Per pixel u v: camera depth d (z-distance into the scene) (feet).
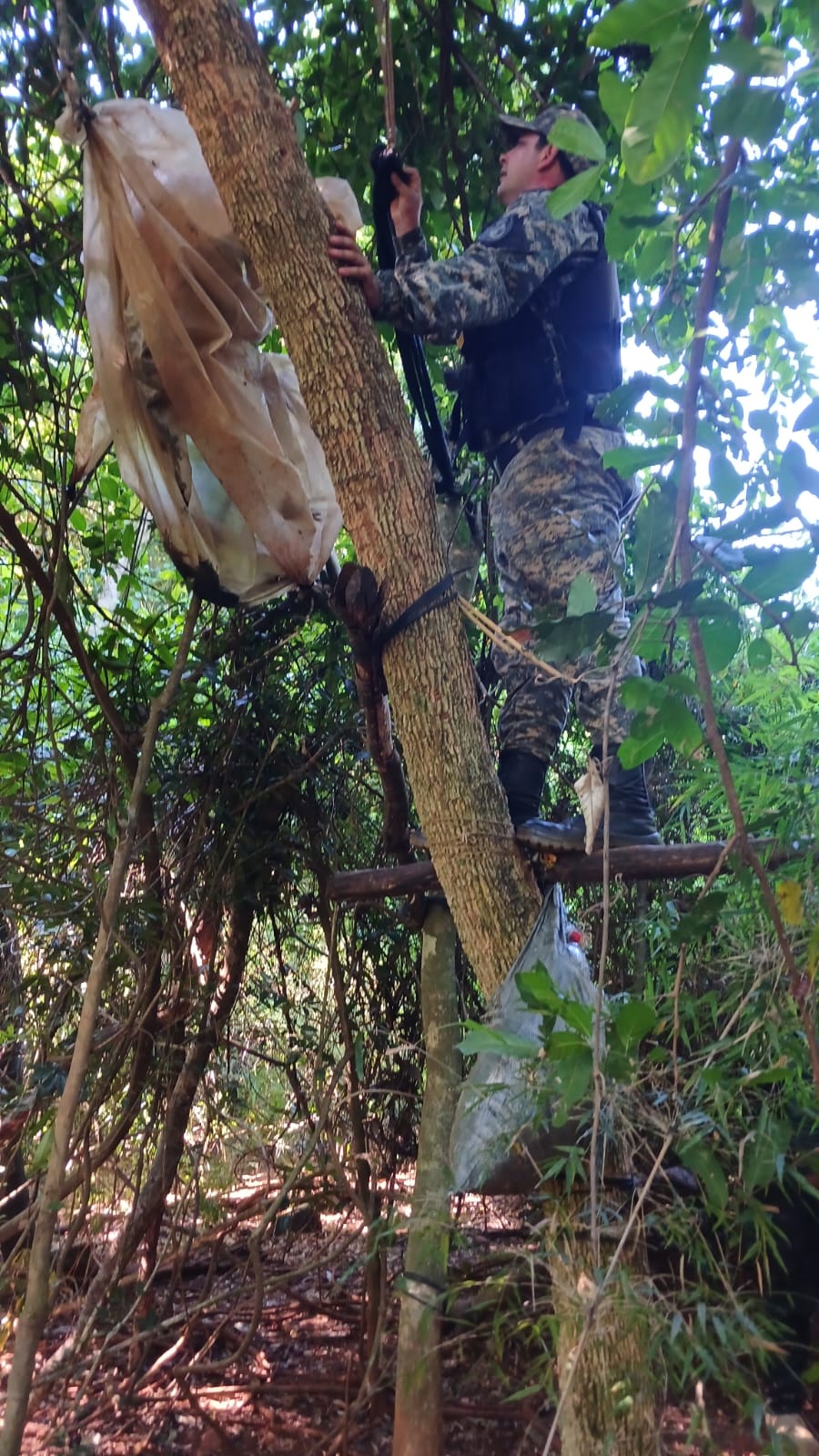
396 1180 10.05
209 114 5.49
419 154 10.84
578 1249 4.85
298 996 10.98
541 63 10.54
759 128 3.40
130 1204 10.82
